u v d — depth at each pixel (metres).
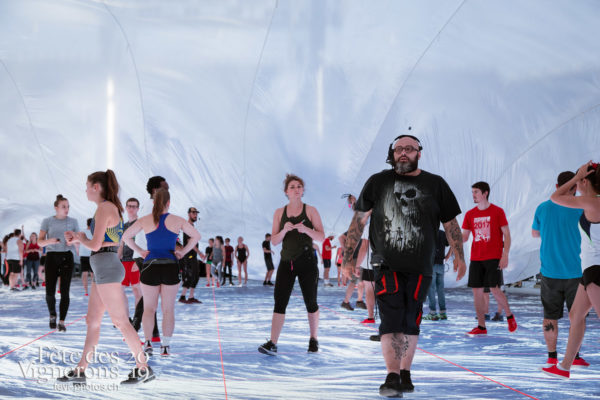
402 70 16.42
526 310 10.39
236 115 18.06
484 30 14.95
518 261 15.08
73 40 17.42
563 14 13.97
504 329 7.33
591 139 14.91
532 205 15.16
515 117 15.45
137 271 6.31
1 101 18.17
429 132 16.44
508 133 15.55
